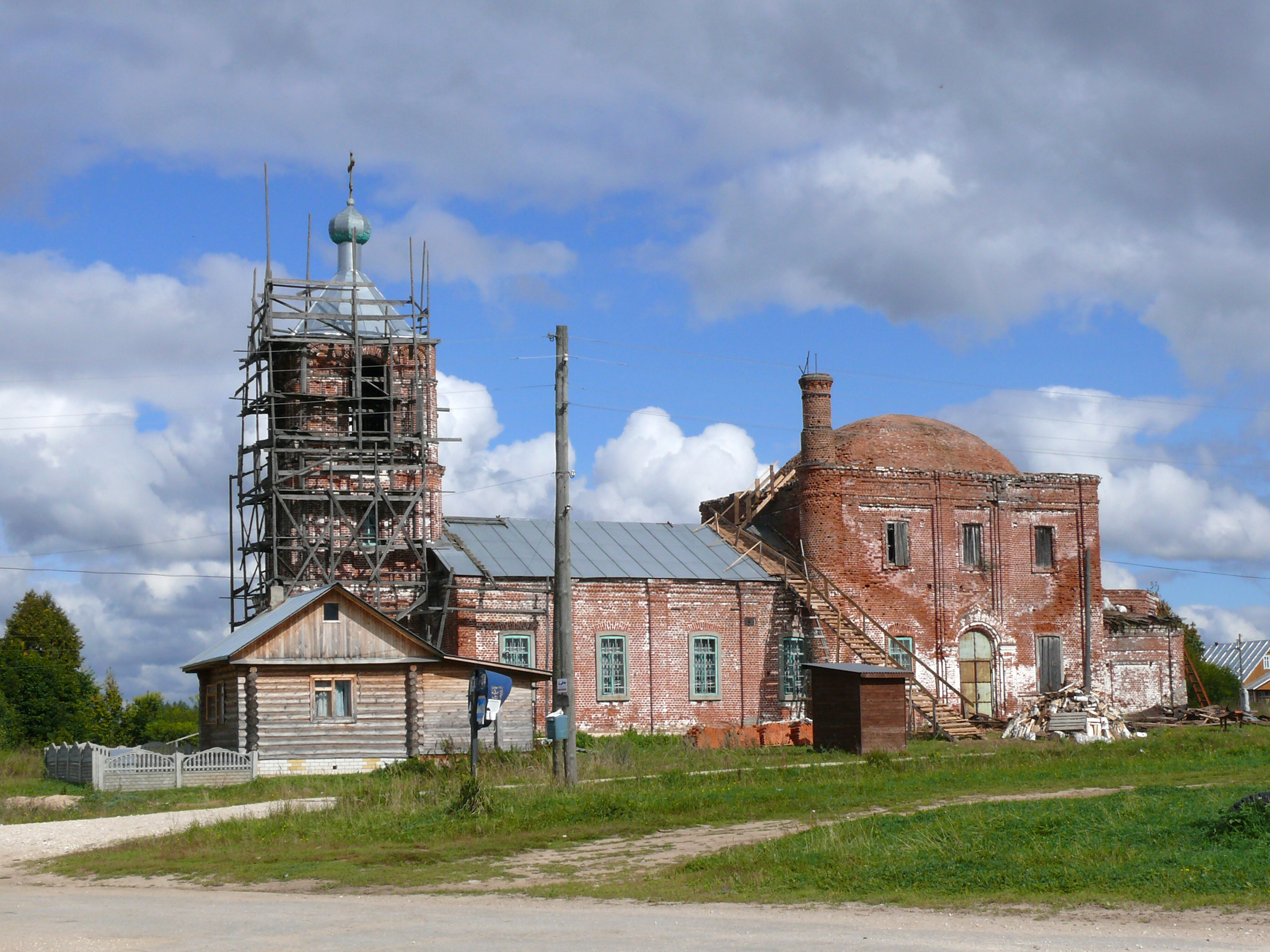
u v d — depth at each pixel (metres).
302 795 28.88
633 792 25.58
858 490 52.59
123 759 32.41
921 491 53.78
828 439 52.78
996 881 14.34
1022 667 54.81
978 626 54.12
